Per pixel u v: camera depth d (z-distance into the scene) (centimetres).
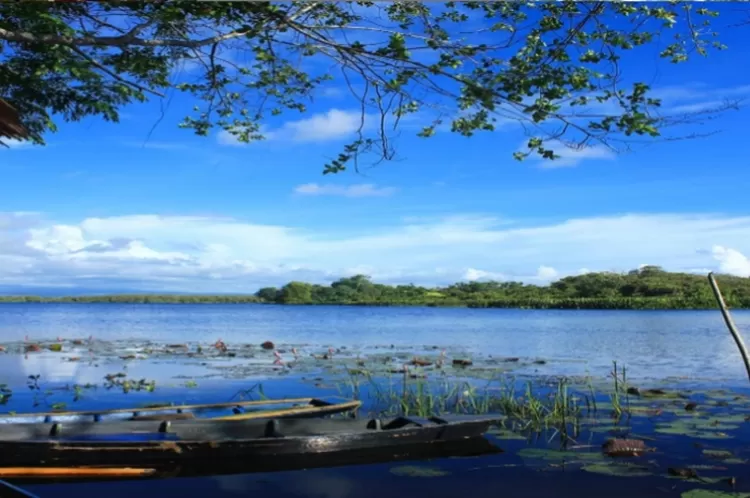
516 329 3969
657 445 898
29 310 8375
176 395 1358
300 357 2059
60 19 625
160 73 719
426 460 830
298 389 1427
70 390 1403
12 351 2214
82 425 863
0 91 795
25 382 1512
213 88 716
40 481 743
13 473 733
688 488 722
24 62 755
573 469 792
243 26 603
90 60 660
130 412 974
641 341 2938
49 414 920
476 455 851
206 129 754
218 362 1928
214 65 689
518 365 1872
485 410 1134
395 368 1755
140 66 678
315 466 802
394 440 860
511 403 1152
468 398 1238
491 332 3675
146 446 777
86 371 1714
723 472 778
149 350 2284
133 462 778
